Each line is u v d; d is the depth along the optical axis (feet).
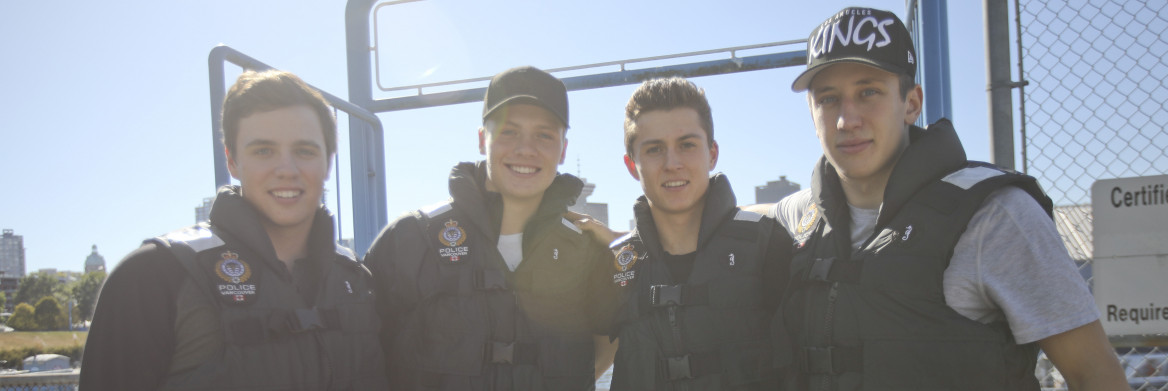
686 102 8.12
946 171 6.56
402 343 8.09
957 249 6.17
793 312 7.22
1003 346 6.00
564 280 8.46
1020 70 9.11
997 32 9.06
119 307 6.15
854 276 6.60
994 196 6.17
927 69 10.95
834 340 6.61
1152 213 7.88
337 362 6.93
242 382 6.38
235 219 6.86
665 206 8.15
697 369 7.52
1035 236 5.89
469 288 8.06
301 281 7.15
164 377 6.28
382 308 8.15
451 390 7.77
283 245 7.30
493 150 8.36
